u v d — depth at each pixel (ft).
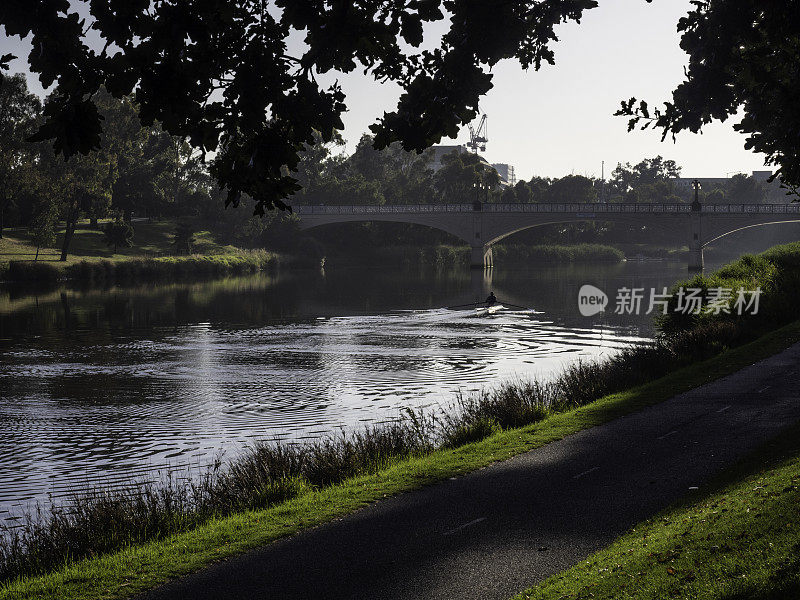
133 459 69.82
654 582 27.81
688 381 74.79
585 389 77.25
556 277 334.85
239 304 219.82
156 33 20.18
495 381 105.91
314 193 504.02
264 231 435.94
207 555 35.96
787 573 25.66
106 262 322.55
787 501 33.17
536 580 30.91
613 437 54.95
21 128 325.83
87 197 348.18
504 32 25.03
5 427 81.76
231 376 111.04
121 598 31.48
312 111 21.61
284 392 99.60
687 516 35.50
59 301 225.15
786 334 97.81
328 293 258.37
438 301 228.22
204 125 21.68
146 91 20.45
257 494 48.78
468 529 37.47
